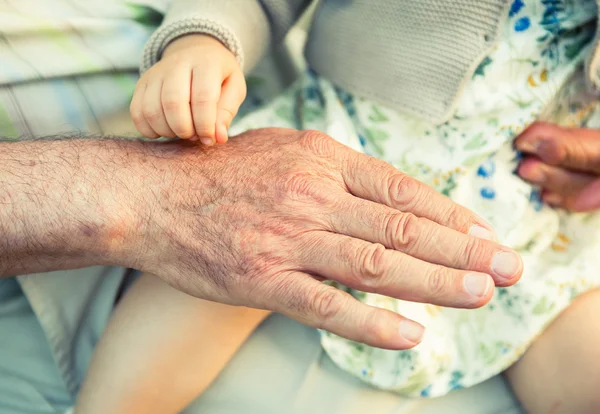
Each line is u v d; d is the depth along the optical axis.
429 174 0.48
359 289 0.39
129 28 0.50
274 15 0.51
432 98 0.47
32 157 0.42
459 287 0.38
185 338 0.44
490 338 0.46
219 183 0.42
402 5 0.47
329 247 0.39
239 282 0.40
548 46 0.45
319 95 0.52
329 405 0.44
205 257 0.41
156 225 0.41
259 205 0.41
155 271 0.42
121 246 0.42
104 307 0.49
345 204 0.41
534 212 0.48
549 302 0.45
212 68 0.43
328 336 0.45
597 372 0.43
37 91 0.47
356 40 0.49
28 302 0.50
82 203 0.41
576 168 0.47
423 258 0.39
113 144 0.43
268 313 0.46
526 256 0.46
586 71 0.45
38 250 0.41
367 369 0.45
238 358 0.46
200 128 0.41
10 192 0.41
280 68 0.59
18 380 0.47
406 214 0.40
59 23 0.48
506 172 0.48
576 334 0.44
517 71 0.46
